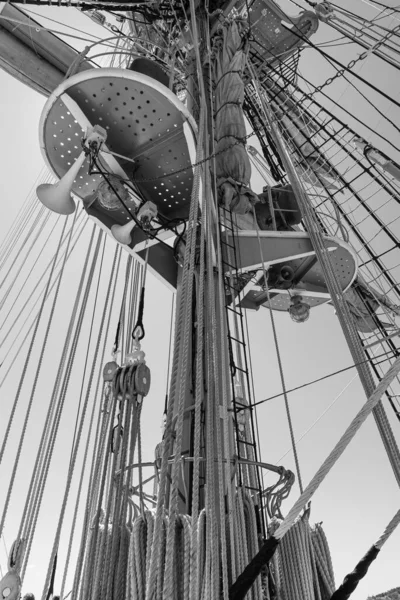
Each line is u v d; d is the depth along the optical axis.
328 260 4.56
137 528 2.80
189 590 2.37
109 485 3.35
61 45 8.18
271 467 3.60
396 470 3.10
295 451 3.65
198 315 2.76
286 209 6.23
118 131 4.67
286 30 12.99
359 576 1.70
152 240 5.41
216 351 2.90
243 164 5.65
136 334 4.10
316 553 3.33
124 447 3.44
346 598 1.67
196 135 4.51
